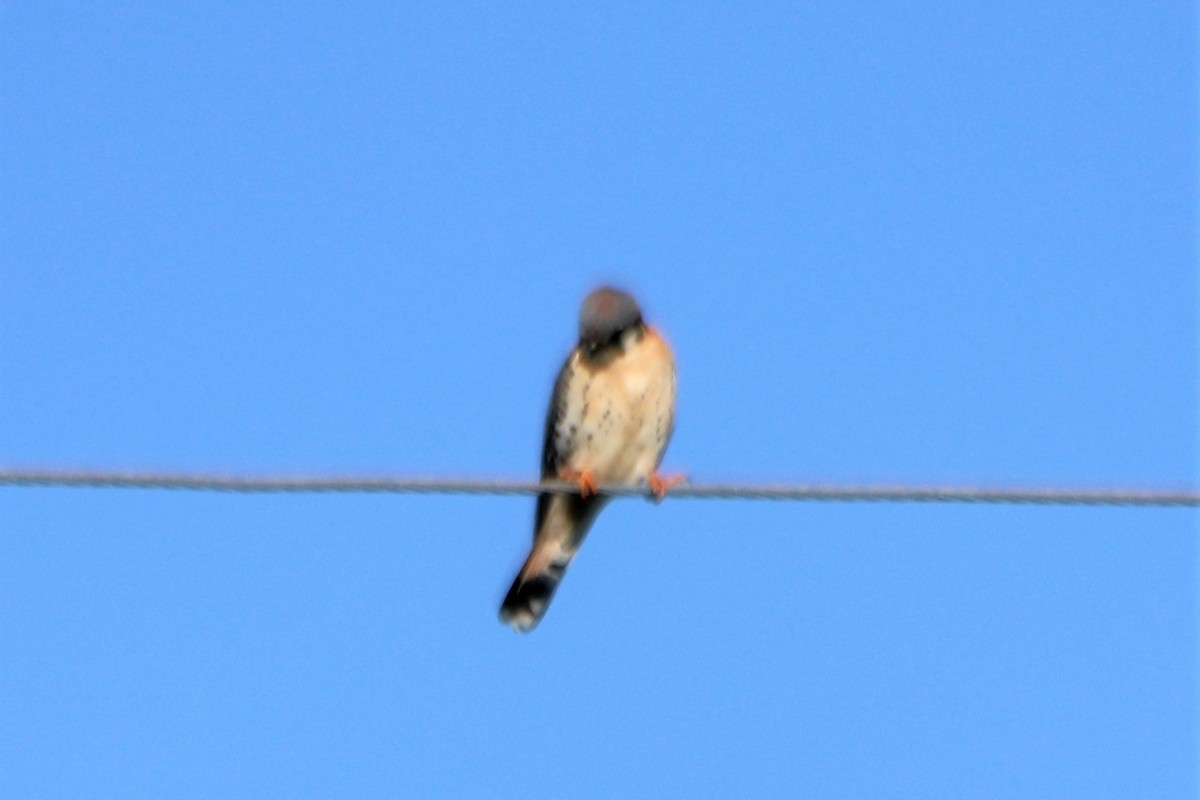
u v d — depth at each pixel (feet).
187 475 39.06
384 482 39.86
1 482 38.45
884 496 40.27
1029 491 40.04
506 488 40.37
